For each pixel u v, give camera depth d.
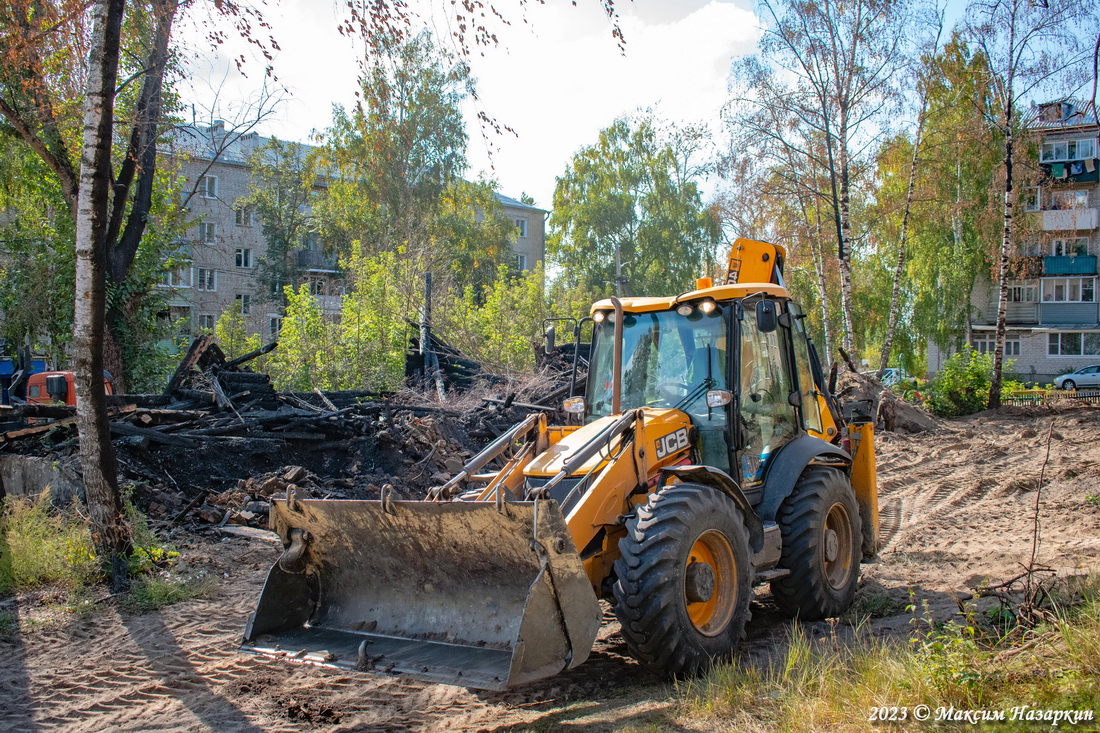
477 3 7.00
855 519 5.96
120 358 15.94
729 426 5.24
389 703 4.52
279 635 4.82
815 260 27.05
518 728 4.10
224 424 10.26
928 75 22.69
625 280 15.86
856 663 4.16
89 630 5.87
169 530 8.29
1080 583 5.12
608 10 6.93
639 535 4.36
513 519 4.14
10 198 17.12
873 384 19.61
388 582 4.87
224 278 37.66
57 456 8.96
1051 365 39.38
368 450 10.79
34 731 4.30
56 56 8.76
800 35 22.41
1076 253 38.94
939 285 30.59
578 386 14.52
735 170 24.80
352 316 18.70
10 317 17.20
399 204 33.25
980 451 14.73
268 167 35.34
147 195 15.38
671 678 4.48
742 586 4.75
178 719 4.38
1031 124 24.22
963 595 5.86
